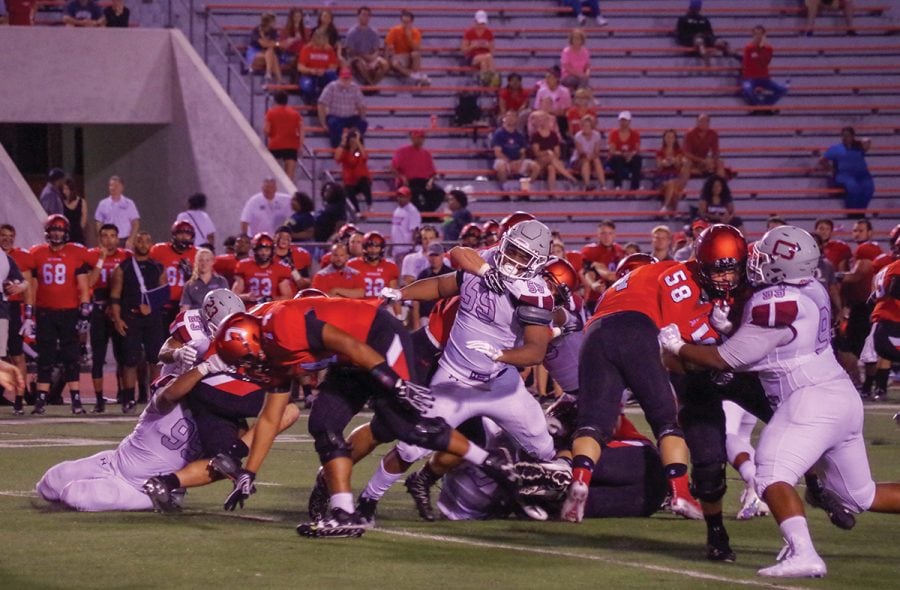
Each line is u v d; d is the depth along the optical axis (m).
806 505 25.45
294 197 53.00
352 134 59.62
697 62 72.38
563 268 24.22
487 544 20.78
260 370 21.16
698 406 19.78
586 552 20.20
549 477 22.09
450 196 53.22
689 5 74.00
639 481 23.73
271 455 32.66
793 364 18.69
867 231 52.94
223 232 62.34
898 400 48.19
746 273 19.48
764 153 69.19
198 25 66.75
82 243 57.41
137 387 48.06
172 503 23.19
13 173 58.41
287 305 20.61
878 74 74.00
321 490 22.08
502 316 22.05
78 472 23.95
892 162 70.88
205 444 23.16
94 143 70.94
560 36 72.50
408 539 21.12
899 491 19.20
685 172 64.62
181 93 63.75
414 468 30.81
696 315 21.39
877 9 77.50
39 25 65.00
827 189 67.69
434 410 22.27
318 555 19.58
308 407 44.84
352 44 66.69
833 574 18.73
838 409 18.48
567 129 65.81
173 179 65.00
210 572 18.25
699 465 19.45
